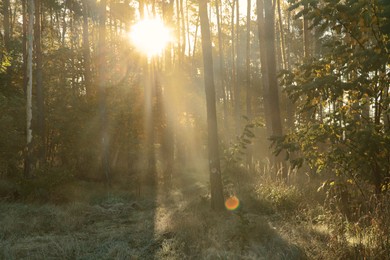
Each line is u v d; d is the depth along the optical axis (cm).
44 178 1280
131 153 2102
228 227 730
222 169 1380
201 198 1074
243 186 1202
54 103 2188
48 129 2253
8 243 722
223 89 2686
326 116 653
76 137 2055
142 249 661
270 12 1184
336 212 693
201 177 2078
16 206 1120
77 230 866
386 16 524
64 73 2417
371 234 508
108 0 3005
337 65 636
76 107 2073
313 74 659
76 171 1930
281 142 688
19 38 2511
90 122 2027
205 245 644
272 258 543
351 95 641
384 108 603
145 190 1625
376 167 620
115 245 690
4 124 1528
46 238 762
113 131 2039
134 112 2102
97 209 1110
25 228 855
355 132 603
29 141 1515
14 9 3122
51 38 2909
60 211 1045
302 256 527
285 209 868
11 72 2103
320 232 634
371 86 606
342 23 573
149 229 809
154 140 2320
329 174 861
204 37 1028
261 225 698
